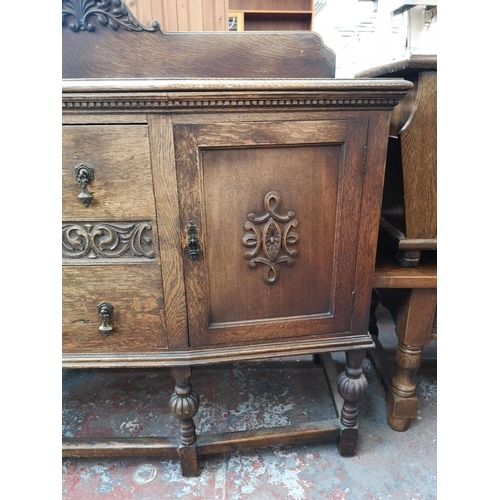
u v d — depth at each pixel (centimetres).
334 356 142
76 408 117
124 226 73
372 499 87
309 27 249
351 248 80
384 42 174
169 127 67
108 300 78
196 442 91
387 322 165
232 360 82
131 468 96
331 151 73
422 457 98
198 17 107
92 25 76
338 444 99
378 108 71
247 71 80
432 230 90
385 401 115
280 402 118
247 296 80
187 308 79
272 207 75
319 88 65
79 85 63
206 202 73
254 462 97
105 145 68
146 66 79
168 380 131
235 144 69
